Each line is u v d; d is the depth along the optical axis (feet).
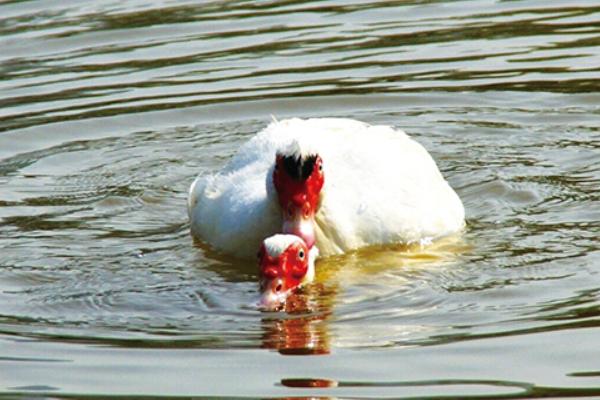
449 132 59.41
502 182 53.62
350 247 46.47
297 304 42.68
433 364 37.52
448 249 47.11
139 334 40.60
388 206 47.09
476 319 40.75
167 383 36.83
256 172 48.14
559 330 39.40
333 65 65.46
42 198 53.72
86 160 57.52
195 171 56.49
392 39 68.13
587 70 63.72
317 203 44.83
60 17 72.43
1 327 41.32
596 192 52.06
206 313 42.37
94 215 52.03
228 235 47.01
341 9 73.15
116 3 74.74
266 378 36.99
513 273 44.50
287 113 61.26
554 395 35.37
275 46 67.72
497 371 36.94
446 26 69.87
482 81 63.41
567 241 47.21
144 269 46.47
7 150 58.39
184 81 64.23
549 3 72.79
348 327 40.65
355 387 36.19
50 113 61.46
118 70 65.62
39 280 45.55
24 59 67.10
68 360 38.58
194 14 72.64
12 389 36.73
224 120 60.85
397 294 43.21
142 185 55.06
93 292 44.34
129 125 60.54
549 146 57.41
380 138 49.34
